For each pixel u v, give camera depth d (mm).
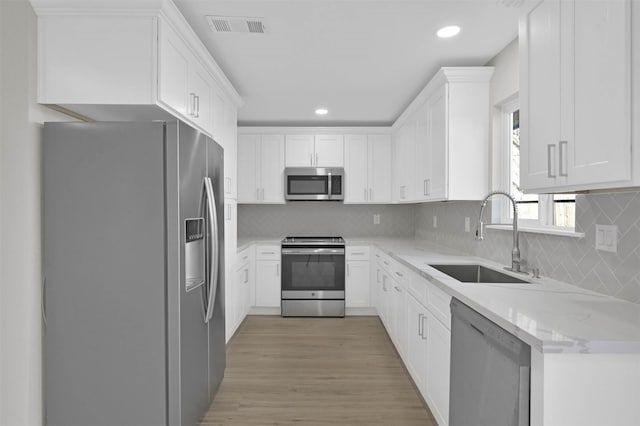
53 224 1761
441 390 1993
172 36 1963
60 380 1762
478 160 2682
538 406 1121
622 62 1112
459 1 1951
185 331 1831
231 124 3291
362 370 2902
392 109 3955
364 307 4414
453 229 3395
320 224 5000
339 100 3643
